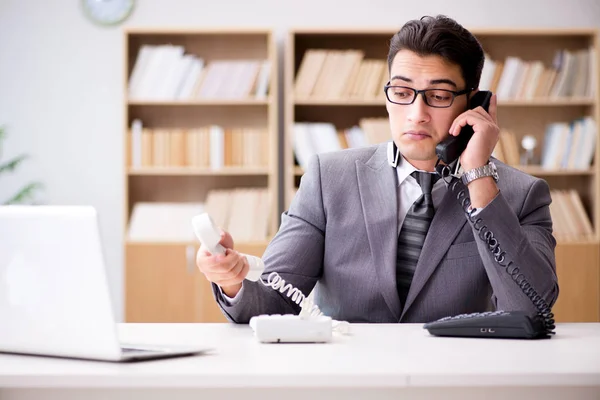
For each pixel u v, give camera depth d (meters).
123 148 4.61
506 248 1.72
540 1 4.86
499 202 1.74
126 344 1.44
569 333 1.61
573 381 1.12
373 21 4.86
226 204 4.65
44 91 4.85
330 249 1.99
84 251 1.23
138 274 4.44
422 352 1.34
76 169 4.86
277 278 1.80
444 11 4.85
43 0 4.84
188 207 4.68
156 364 1.21
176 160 4.64
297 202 2.07
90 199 4.86
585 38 4.80
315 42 4.84
